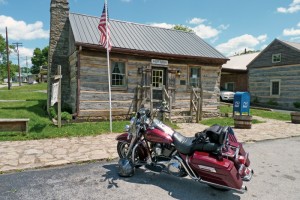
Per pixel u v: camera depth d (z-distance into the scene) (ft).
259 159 19.49
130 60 36.35
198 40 48.11
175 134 14.24
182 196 12.81
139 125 15.12
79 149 20.62
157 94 38.91
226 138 12.67
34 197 12.35
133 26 44.16
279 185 14.43
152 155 15.12
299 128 33.73
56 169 16.42
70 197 12.42
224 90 79.51
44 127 27.50
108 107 34.81
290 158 19.88
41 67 50.49
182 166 13.39
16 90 88.89
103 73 34.47
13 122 24.35
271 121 40.68
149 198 12.49
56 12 40.16
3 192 12.85
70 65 39.29
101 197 12.48
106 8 28.60
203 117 42.47
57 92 27.86
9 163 16.81
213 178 12.32
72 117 33.04
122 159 15.39
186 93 41.01
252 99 78.64
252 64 78.79
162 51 37.83
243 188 11.98
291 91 66.80
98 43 32.76
